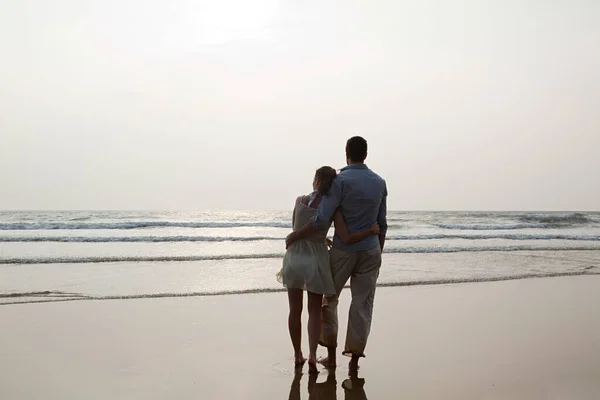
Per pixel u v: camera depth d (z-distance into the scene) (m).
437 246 14.16
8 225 21.75
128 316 5.95
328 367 4.33
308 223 4.25
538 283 8.73
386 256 11.59
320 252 4.31
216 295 7.21
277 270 9.37
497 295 7.64
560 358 4.64
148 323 5.65
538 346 5.03
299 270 4.25
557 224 28.72
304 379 4.03
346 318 6.16
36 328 5.36
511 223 30.14
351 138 4.41
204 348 4.80
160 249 13.30
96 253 12.15
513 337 5.34
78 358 4.42
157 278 8.40
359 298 4.33
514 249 13.28
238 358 4.53
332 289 4.27
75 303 6.59
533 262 11.15
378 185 4.33
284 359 4.54
